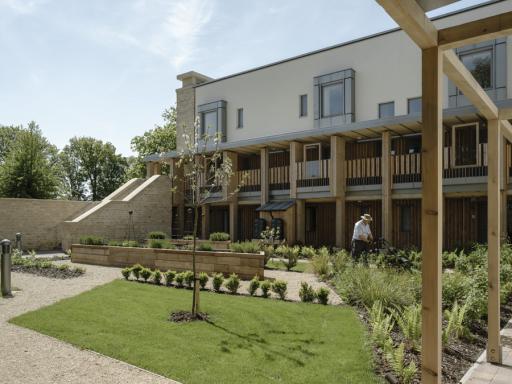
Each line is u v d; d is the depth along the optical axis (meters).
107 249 13.05
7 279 8.07
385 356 4.43
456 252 12.80
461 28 2.88
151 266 11.95
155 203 20.38
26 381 3.99
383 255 10.42
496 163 5.02
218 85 23.34
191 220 21.48
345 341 5.04
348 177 15.88
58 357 4.62
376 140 16.80
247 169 21.31
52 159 52.34
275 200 18.00
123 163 58.09
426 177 2.90
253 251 12.05
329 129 15.58
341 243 15.66
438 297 2.85
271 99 21.03
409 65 16.80
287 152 19.61
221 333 5.39
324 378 3.98
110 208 18.67
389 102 17.28
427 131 2.92
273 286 7.59
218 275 8.43
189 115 24.56
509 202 13.93
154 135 39.84
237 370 4.18
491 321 4.82
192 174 8.66
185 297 7.53
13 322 6.00
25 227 19.02
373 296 6.71
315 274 10.56
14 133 48.78
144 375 4.11
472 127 13.90
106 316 6.21
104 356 4.62
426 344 2.88
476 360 4.83
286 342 5.04
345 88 18.14
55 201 19.94
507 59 14.34
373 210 16.95
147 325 5.73
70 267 12.34
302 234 16.75
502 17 2.78
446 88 15.34
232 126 22.62
